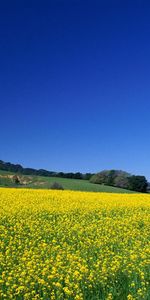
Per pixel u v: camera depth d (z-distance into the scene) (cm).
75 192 3712
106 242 1619
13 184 5600
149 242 1655
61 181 6019
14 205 2545
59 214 2322
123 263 1264
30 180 5944
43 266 1194
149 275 1168
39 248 1469
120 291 1043
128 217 2302
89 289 1046
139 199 3231
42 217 2194
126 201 3017
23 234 1778
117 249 1499
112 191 5369
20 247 1445
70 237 1705
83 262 1251
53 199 2970
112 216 2359
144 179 6594
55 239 1673
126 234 1777
